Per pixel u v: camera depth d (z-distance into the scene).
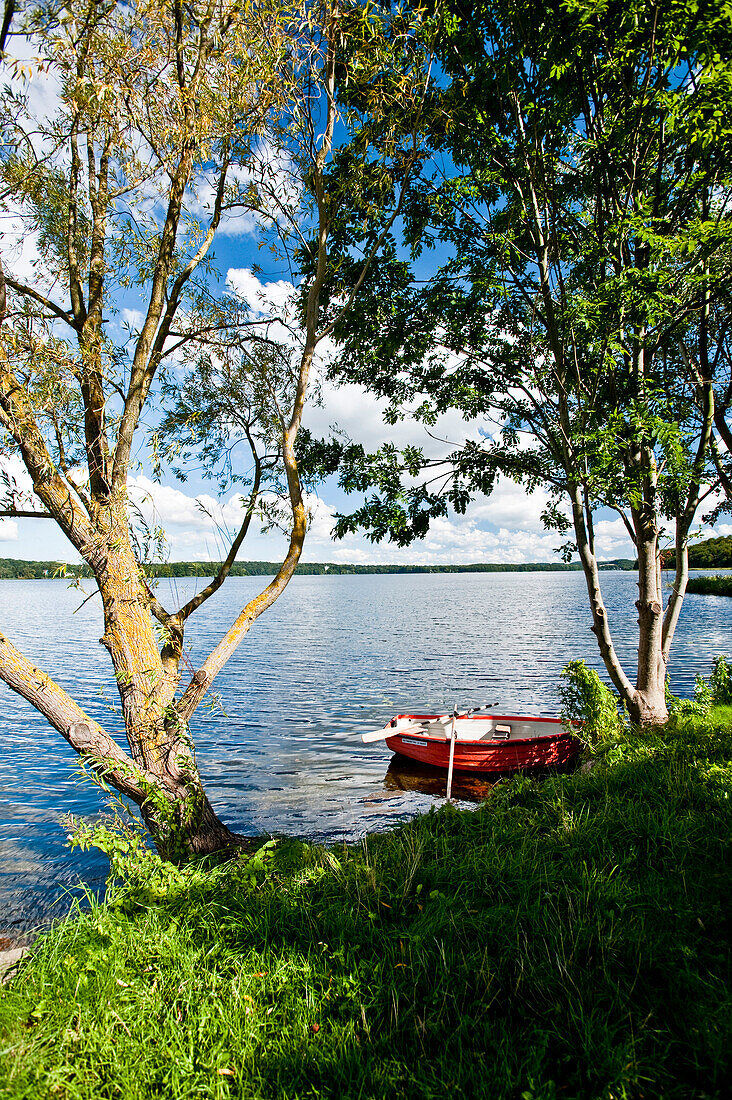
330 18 6.04
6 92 5.41
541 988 3.04
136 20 5.55
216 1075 2.65
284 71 6.27
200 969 3.43
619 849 4.78
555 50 7.61
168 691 6.19
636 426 7.96
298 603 101.88
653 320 7.97
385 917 4.07
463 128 8.27
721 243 7.72
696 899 3.76
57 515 5.84
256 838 6.63
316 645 36.62
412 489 9.98
